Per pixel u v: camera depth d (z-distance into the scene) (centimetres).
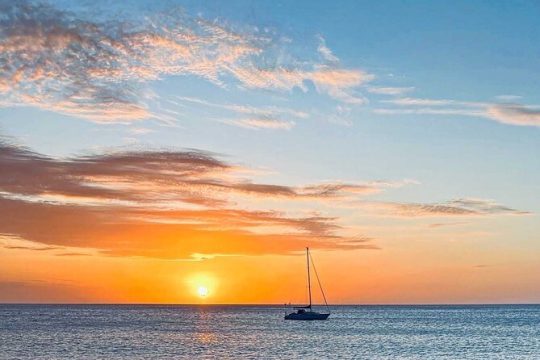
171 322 18838
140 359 8594
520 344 10956
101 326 16112
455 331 14400
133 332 13762
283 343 11025
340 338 12156
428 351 9719
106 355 9062
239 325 16988
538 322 19312
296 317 17938
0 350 9656
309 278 17675
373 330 14762
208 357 8850
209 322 19012
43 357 8800
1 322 17925
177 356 8962
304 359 8656
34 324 16862
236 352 9506
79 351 9581
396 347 10319
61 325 16438
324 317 17988
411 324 17825
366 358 8781
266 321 19700
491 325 17350
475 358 8819
